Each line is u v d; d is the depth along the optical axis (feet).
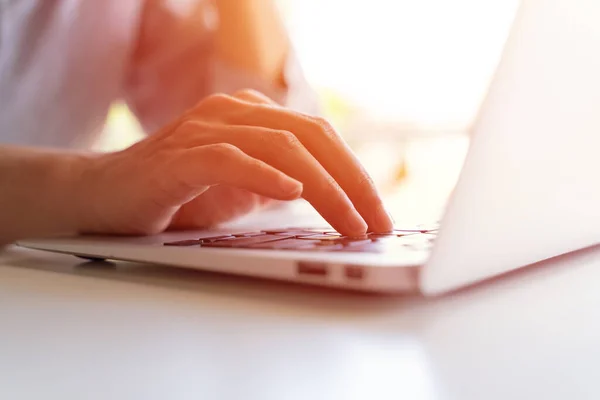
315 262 0.93
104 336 0.78
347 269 0.88
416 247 1.02
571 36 0.93
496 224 0.91
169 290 1.09
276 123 1.62
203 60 4.05
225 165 1.39
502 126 0.85
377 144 5.81
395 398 0.53
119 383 0.59
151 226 1.68
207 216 1.96
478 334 0.73
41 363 0.67
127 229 1.72
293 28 5.68
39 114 3.80
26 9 3.72
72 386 0.59
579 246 1.17
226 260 1.09
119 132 5.14
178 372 0.62
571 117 1.00
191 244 1.31
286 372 0.61
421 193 4.29
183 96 4.12
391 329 0.77
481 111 0.82
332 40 5.76
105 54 3.94
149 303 0.98
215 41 3.96
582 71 0.98
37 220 1.89
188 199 1.60
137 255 1.32
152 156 1.67
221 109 1.77
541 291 0.96
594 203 1.17
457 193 0.83
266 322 0.83
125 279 1.23
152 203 1.62
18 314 0.92
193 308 0.93
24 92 3.76
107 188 1.72
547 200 1.02
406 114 5.69
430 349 0.68
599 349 0.66
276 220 2.38
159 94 4.21
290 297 0.98
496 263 0.94
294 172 1.43
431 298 0.93
